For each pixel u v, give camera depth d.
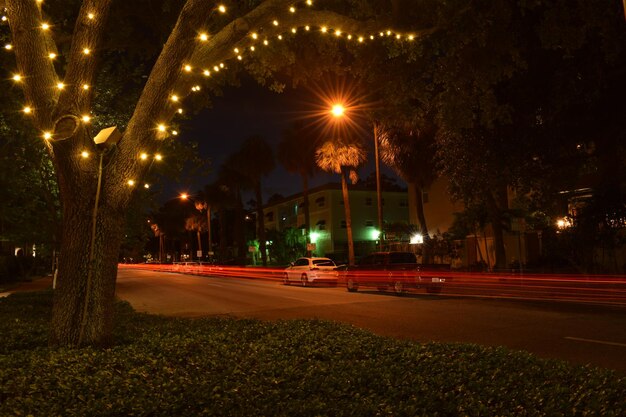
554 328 11.66
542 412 4.24
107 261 6.88
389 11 11.02
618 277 20.59
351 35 9.66
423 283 21.53
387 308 16.72
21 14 6.38
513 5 14.01
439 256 34.34
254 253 63.91
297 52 12.68
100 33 6.74
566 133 17.91
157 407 4.32
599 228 20.34
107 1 6.73
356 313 15.58
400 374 5.45
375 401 4.53
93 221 6.75
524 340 10.32
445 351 6.67
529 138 17.95
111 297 6.95
